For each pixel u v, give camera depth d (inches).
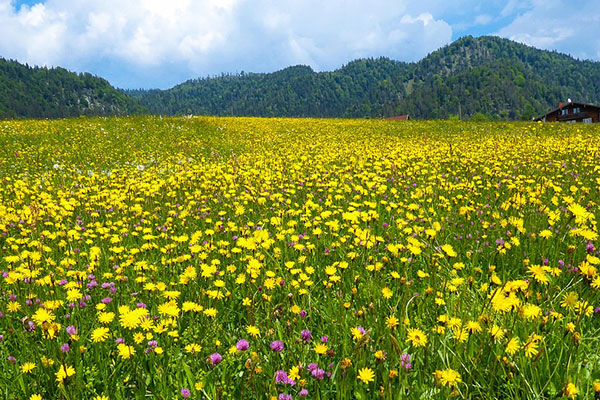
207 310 115.9
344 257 170.1
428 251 165.0
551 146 567.8
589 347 97.9
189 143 816.9
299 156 596.4
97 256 175.5
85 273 150.7
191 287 143.1
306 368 94.5
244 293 144.6
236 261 173.6
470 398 83.7
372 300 129.0
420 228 181.5
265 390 93.4
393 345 93.0
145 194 327.0
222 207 295.1
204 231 233.3
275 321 121.3
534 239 168.4
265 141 893.8
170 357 107.9
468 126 1234.0
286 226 223.1
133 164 553.0
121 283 154.9
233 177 389.4
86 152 681.6
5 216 240.8
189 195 326.6
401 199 290.8
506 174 347.3
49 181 433.1
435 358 97.8
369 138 948.6
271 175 403.9
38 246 184.5
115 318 128.9
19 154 615.2
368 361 100.0
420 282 148.5
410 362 91.1
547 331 102.0
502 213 218.7
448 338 102.0
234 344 117.6
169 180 395.9
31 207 247.3
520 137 796.6
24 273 141.7
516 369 87.4
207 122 1359.5
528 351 86.7
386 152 580.4
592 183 303.4
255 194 315.9
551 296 119.8
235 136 995.9
